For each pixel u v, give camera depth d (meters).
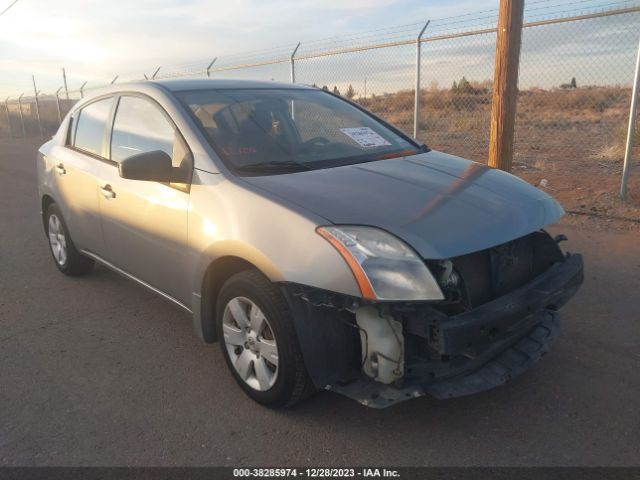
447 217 2.73
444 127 11.27
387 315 2.51
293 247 2.66
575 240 5.88
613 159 10.18
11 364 3.64
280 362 2.81
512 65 6.46
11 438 2.85
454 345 2.43
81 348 3.85
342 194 2.88
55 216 5.18
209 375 3.45
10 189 10.84
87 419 3.01
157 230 3.51
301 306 2.65
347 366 2.70
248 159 3.28
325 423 2.92
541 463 2.57
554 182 8.54
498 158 6.81
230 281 3.03
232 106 3.69
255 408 3.07
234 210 2.95
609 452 2.63
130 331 4.10
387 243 2.52
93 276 5.30
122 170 3.11
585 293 4.47
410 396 2.55
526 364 2.85
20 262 5.84
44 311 4.50
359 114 4.31
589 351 3.58
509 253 2.93
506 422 2.89
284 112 3.85
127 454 2.71
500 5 6.38
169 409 3.09
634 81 6.70
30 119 28.94
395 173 3.26
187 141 3.36
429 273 2.46
